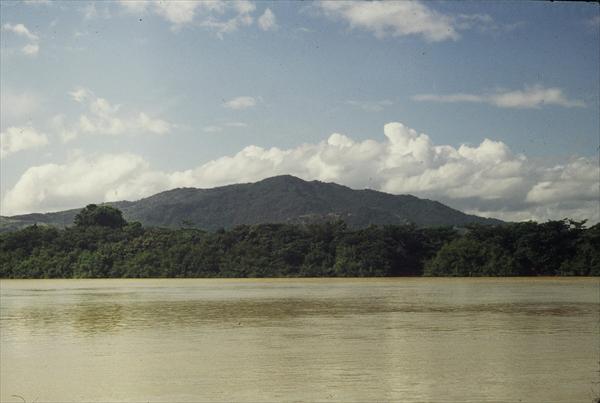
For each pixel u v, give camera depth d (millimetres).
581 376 26203
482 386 24562
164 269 139500
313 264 142500
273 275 140000
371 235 147250
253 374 27031
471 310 56281
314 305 62688
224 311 56500
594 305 61094
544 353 31891
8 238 146875
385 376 26438
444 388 24266
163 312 55875
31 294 83312
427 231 149375
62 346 35562
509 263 133875
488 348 33688
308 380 25766
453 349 33344
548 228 136375
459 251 138375
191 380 25953
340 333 40219
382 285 104062
